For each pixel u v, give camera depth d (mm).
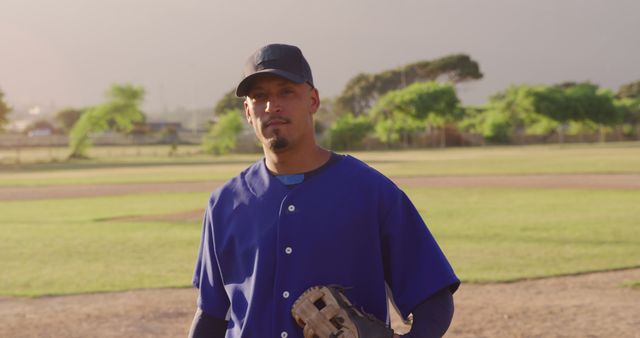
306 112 2213
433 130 94062
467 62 131500
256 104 2205
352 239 2168
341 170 2223
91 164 55938
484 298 8289
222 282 2309
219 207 2287
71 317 7715
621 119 96750
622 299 8133
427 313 2201
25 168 50812
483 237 13133
